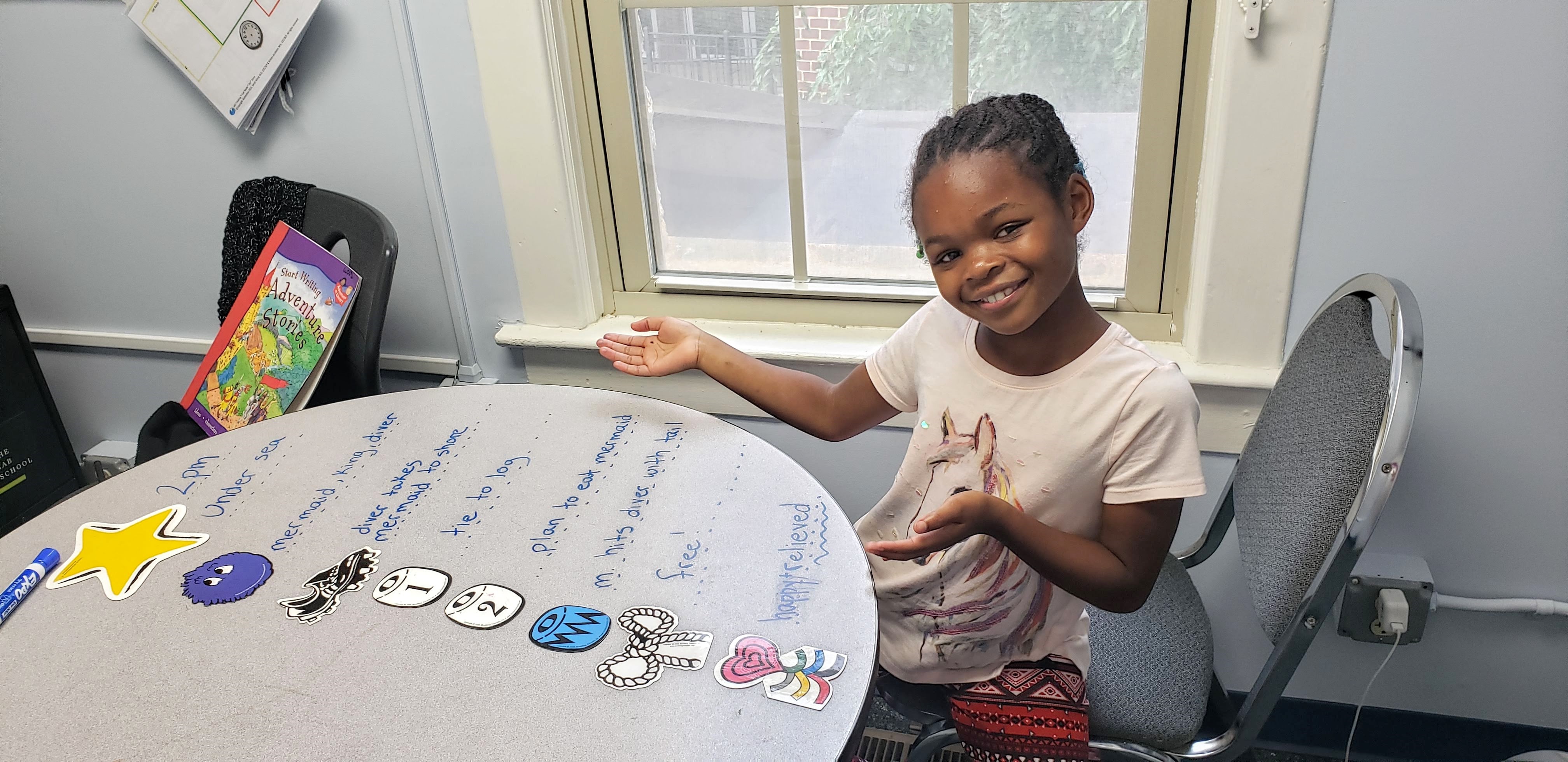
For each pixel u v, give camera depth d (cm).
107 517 86
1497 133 104
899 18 120
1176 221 121
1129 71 117
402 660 69
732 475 90
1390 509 124
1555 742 134
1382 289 85
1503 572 125
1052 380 83
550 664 68
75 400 172
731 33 125
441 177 136
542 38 124
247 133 140
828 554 78
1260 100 107
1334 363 91
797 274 139
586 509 85
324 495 89
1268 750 145
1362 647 133
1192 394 80
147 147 145
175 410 125
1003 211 73
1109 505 83
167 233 151
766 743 61
